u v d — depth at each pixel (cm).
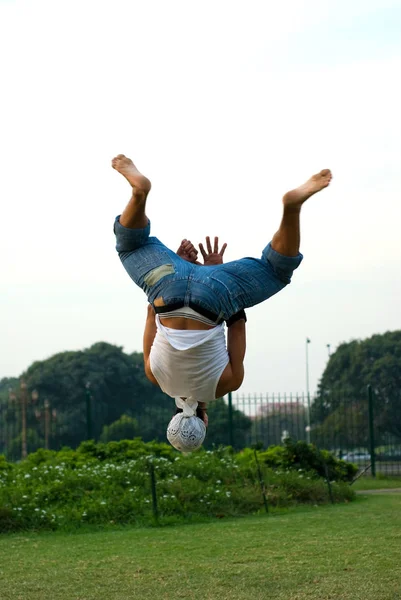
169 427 551
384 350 5678
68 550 1105
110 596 835
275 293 552
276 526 1274
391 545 1064
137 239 547
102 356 5900
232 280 534
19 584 895
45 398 5628
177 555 1042
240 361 550
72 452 1917
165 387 548
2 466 1792
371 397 2469
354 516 1372
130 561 1010
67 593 851
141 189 527
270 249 544
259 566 956
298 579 882
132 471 1614
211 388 538
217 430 3016
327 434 3238
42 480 1555
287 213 521
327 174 513
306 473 1766
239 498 1492
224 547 1090
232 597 816
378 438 3269
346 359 5841
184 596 827
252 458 1828
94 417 5588
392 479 2316
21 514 1309
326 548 1056
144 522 1346
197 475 1642
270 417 3441
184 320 523
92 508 1369
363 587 836
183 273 532
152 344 554
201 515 1416
